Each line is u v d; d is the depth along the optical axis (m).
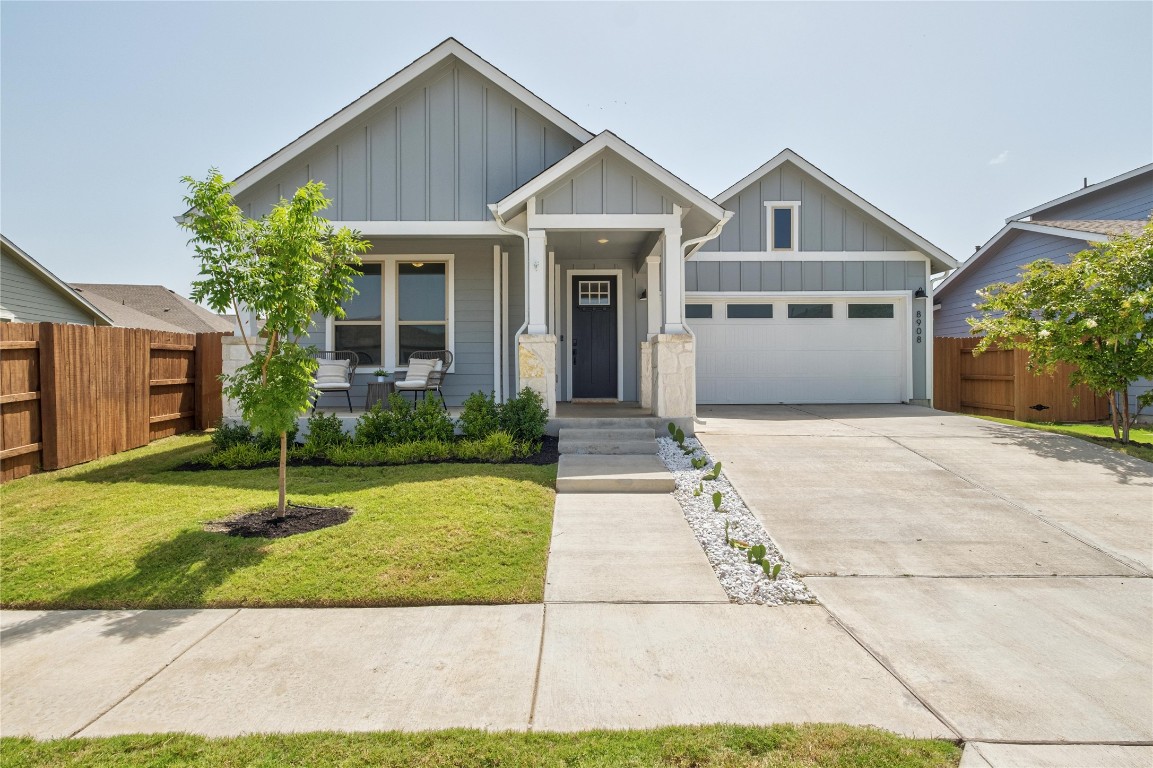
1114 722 2.49
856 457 7.09
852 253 12.94
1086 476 6.38
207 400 10.16
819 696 2.68
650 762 2.20
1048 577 4.12
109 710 2.57
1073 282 8.42
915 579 4.09
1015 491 5.93
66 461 7.00
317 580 3.90
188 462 7.21
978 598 3.79
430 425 7.58
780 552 4.54
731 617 3.51
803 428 8.93
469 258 10.07
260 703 2.62
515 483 5.93
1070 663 2.98
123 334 8.08
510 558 4.26
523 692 2.71
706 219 8.68
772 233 12.88
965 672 2.89
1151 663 2.99
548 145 9.27
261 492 5.78
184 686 2.77
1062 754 2.27
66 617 3.53
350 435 7.89
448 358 9.78
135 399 8.30
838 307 12.97
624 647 3.14
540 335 8.18
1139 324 7.60
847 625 3.41
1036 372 9.03
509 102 9.23
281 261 4.61
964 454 7.22
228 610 3.61
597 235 9.24
